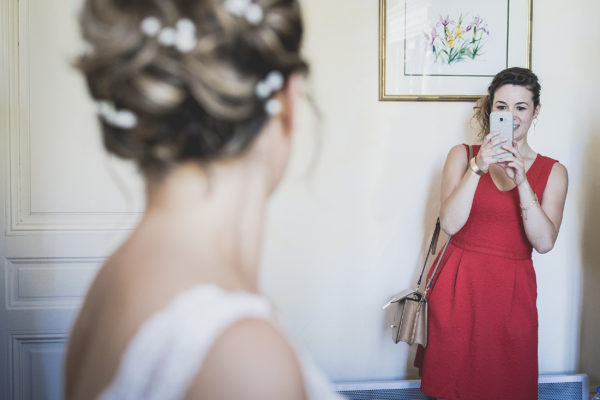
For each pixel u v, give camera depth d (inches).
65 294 102.7
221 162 16.6
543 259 115.5
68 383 19.0
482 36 109.3
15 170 100.3
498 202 87.9
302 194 107.7
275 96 16.9
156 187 17.2
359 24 107.0
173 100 15.4
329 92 107.1
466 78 109.6
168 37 15.5
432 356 90.5
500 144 83.7
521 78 89.7
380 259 111.0
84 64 16.4
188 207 16.8
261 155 17.3
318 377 16.3
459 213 87.1
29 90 100.2
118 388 15.2
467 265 89.1
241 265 17.4
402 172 110.1
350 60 107.3
